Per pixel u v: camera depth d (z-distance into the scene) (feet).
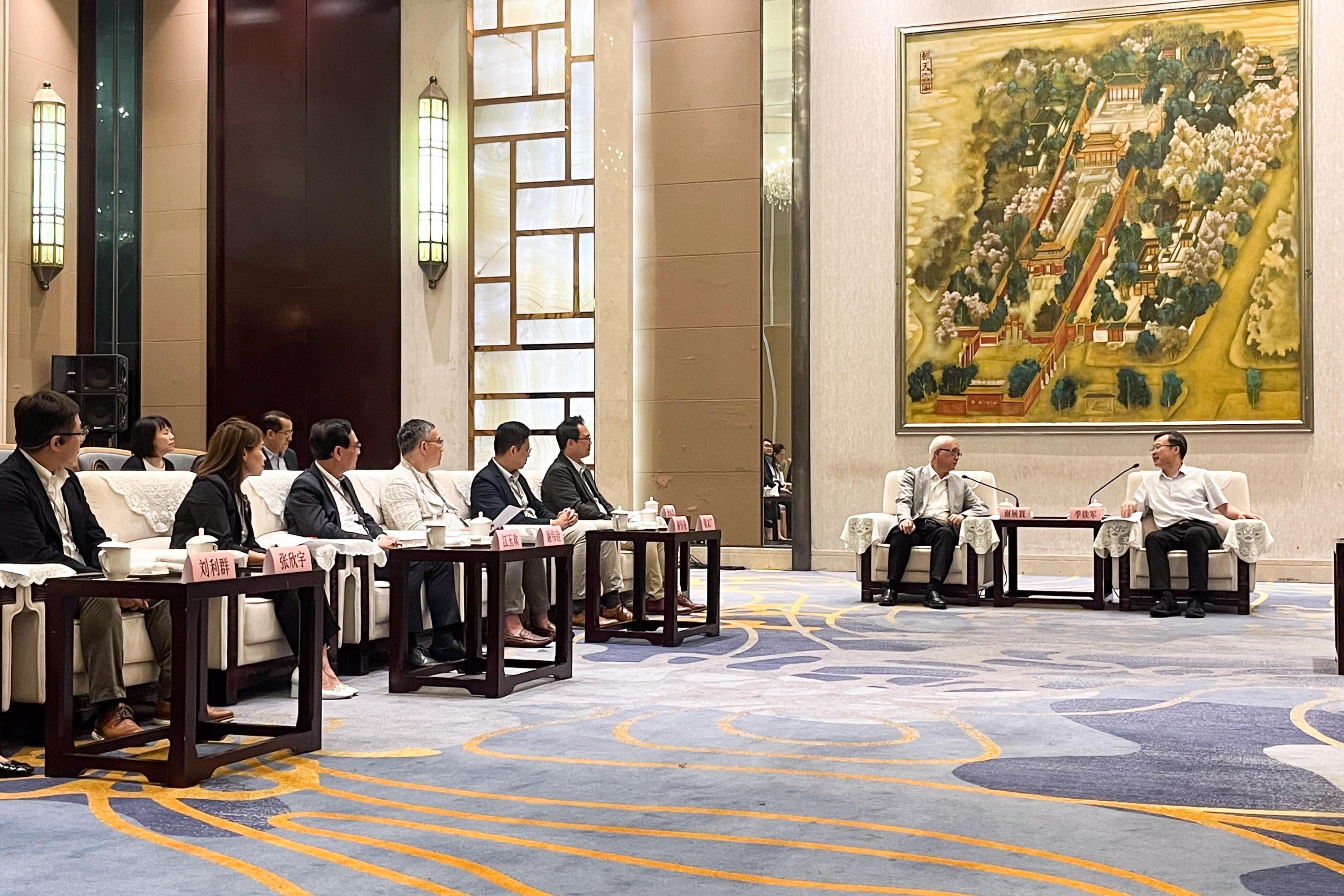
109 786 10.93
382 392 37.37
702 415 35.53
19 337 37.17
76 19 39.04
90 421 36.96
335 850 8.91
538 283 36.68
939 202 33.91
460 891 7.99
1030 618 24.35
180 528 14.98
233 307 38.37
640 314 36.01
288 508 17.70
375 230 37.42
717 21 35.40
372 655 18.34
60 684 11.32
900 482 27.02
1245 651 19.53
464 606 18.78
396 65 37.42
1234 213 31.91
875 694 15.74
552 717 14.30
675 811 9.98
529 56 36.91
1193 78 32.14
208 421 38.47
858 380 34.55
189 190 38.78
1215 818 9.76
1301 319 31.40
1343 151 31.19
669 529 21.21
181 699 10.90
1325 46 31.35
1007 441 33.35
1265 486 31.65
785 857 8.70
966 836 9.27
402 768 11.63
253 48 38.34
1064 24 32.99
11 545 12.90
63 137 37.91
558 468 23.34
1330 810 10.03
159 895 7.90
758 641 21.06
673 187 35.76
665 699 15.48
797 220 34.78
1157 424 32.32
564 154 36.60
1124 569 25.41
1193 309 32.12
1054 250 33.06
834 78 34.73
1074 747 12.48
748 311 35.19
